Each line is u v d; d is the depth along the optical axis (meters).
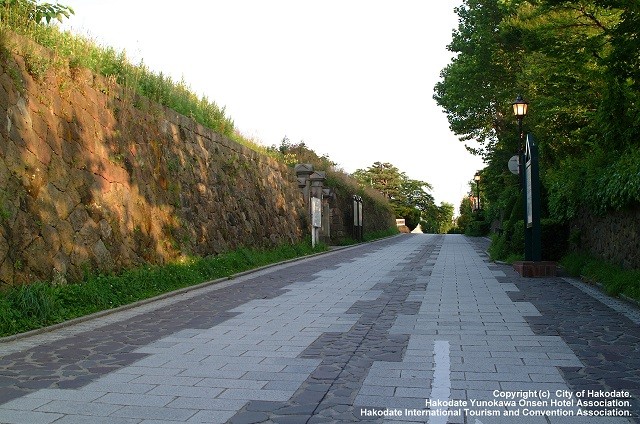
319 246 23.77
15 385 4.96
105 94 11.45
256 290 11.42
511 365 5.40
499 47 24.23
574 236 14.53
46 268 8.62
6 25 9.00
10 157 8.41
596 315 7.93
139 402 4.48
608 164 12.16
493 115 29.03
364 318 8.09
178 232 13.24
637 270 9.85
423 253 22.14
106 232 10.43
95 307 8.71
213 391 4.75
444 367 5.37
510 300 9.50
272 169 22.44
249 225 18.11
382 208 46.16
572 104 14.64
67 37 11.18
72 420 4.09
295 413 4.19
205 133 16.28
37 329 7.26
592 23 10.29
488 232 40.38
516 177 26.45
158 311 8.97
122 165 11.48
